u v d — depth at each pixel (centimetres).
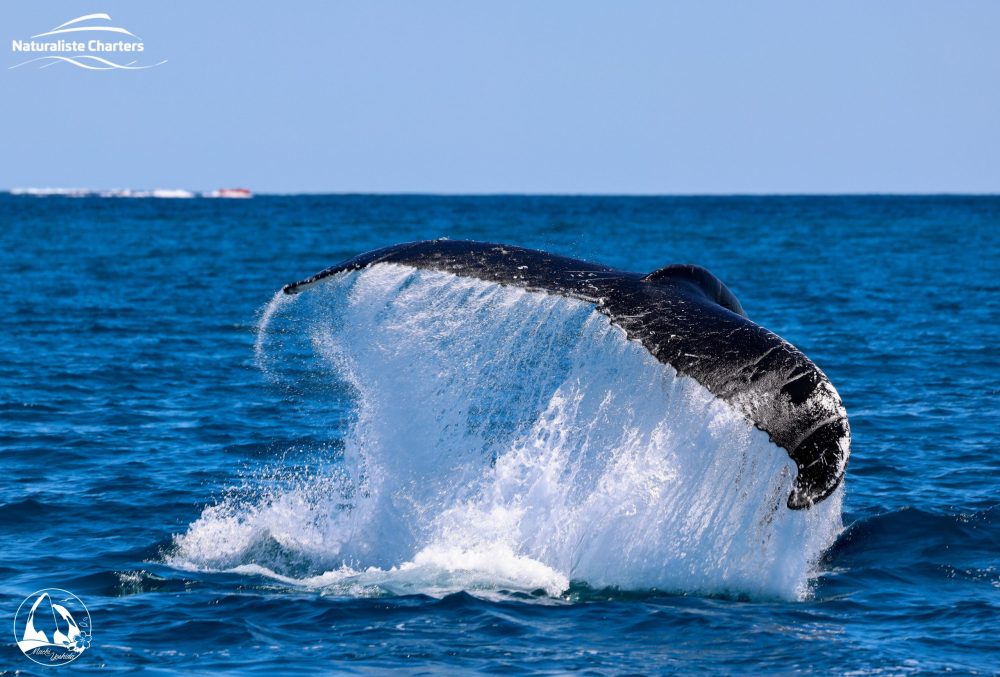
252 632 4119
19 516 5641
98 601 4447
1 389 9038
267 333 12369
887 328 13275
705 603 4412
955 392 9169
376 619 4241
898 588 4603
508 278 4406
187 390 9094
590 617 4266
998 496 5978
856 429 7719
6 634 4106
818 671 3772
